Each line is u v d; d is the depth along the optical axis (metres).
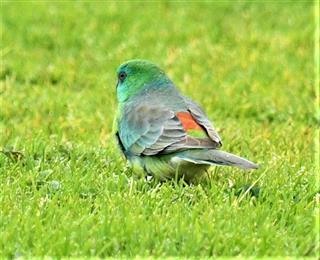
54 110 17.02
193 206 11.18
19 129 15.55
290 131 16.02
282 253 10.04
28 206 11.00
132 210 10.92
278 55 22.03
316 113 17.58
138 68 12.88
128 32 23.69
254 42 23.23
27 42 22.48
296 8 26.27
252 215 10.84
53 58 21.36
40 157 13.20
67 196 11.43
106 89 18.95
